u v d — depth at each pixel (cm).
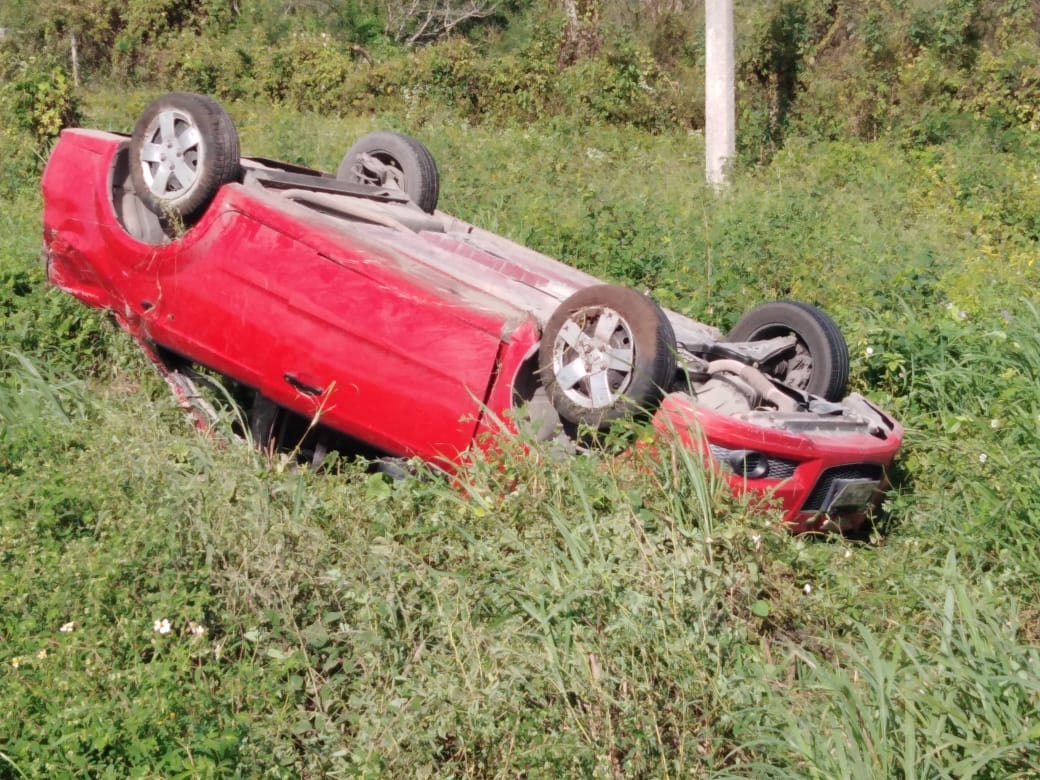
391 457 619
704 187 1396
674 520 520
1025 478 655
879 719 412
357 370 608
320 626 451
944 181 1587
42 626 428
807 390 701
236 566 470
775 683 461
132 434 568
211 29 2302
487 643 439
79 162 718
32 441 572
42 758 363
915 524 663
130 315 695
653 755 403
